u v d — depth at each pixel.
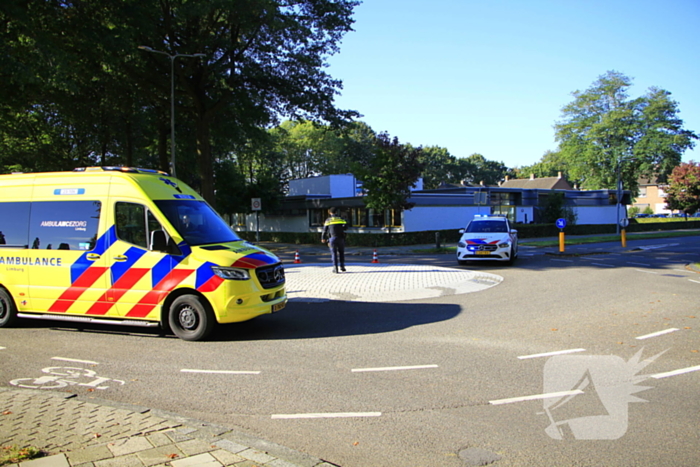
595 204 48.28
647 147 53.28
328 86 28.12
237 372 5.80
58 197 8.14
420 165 26.80
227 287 7.16
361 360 6.25
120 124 28.56
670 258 19.81
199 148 26.86
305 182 43.91
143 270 7.51
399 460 3.65
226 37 25.03
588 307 9.58
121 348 6.95
